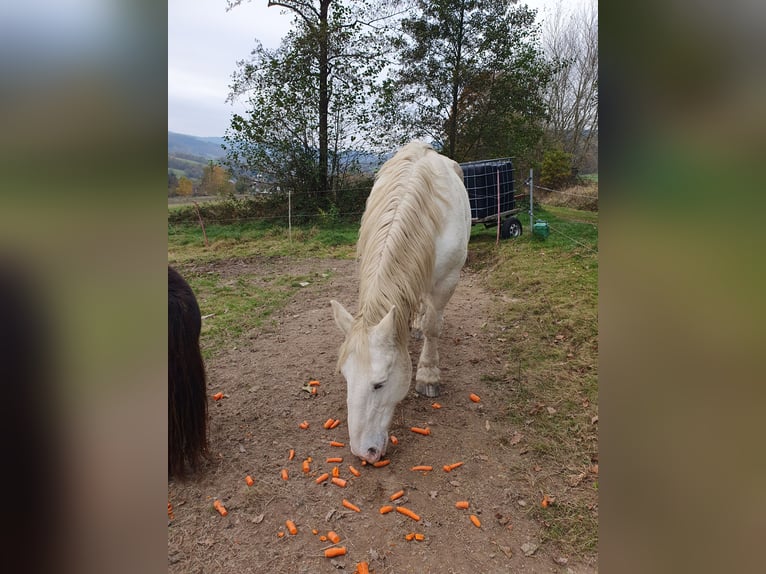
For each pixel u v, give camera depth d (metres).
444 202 2.78
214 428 2.79
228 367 3.62
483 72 11.08
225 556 1.88
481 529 1.99
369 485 2.27
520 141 11.67
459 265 2.92
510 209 8.15
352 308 4.93
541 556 1.84
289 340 4.11
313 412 2.95
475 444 2.56
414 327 3.93
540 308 4.41
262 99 11.00
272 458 2.51
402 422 2.77
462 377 3.30
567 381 3.14
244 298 5.36
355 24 11.01
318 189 11.73
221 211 11.88
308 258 7.55
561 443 2.52
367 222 2.66
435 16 10.92
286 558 1.87
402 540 1.94
